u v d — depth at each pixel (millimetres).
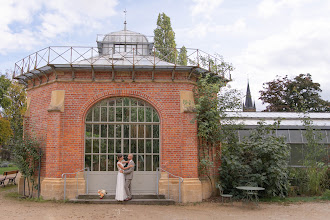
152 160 12508
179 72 12758
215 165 13398
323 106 36812
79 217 9000
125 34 16344
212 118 12523
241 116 18516
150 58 14180
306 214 9844
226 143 13453
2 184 18625
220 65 13578
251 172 12906
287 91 37969
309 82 36969
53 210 9953
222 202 11539
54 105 12172
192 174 12086
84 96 12453
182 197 11805
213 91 12430
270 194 12797
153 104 12594
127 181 11266
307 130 15320
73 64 11977
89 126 12508
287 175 13609
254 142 13375
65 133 12164
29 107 13875
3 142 29375
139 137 12609
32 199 11945
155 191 12266
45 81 13117
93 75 12461
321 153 15625
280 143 13094
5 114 32531
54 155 11883
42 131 12914
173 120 12492
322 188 14062
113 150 12477
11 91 33344
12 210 9961
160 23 29266
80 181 11883
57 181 11703
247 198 11609
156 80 12641
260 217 9375
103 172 12297
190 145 12227
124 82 12602
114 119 12625
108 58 13766
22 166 12281
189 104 12477
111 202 11156
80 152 12109
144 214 9516
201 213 9867
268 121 18297
